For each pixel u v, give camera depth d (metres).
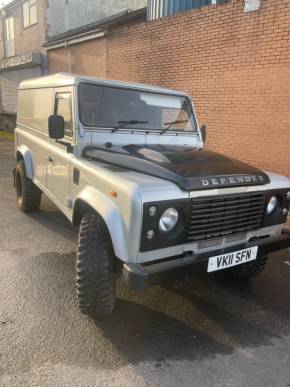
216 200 2.55
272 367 2.41
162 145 3.58
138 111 3.64
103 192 2.61
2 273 3.53
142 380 2.24
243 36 6.30
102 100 3.43
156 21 8.07
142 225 2.25
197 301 3.23
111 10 16.39
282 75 5.84
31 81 4.91
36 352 2.43
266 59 6.02
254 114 6.39
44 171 4.19
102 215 2.48
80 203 2.98
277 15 5.73
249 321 2.95
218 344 2.63
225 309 3.12
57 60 13.93
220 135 7.08
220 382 2.26
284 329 2.86
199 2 7.86
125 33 9.14
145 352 2.50
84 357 2.41
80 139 3.25
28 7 15.88
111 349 2.51
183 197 2.38
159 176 2.52
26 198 5.23
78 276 2.63
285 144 6.00
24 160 4.86
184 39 7.45
